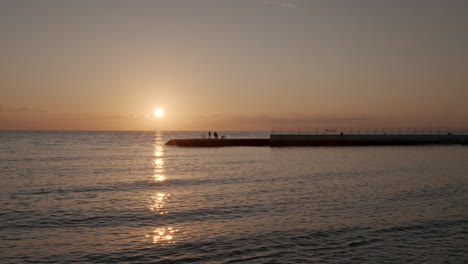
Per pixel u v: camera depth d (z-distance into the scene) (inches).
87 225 729.6
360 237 655.1
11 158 2175.2
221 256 568.1
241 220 764.0
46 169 1624.0
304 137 3422.7
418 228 708.7
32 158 2182.6
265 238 649.0
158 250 592.4
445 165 1772.9
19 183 1235.9
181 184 1214.3
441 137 3644.2
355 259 558.3
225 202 933.8
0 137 6250.0
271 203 920.9
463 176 1401.3
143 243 624.7
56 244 619.2
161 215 806.5
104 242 629.6
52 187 1159.6
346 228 706.8
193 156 2309.3
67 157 2257.6
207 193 1054.4
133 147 3376.0
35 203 923.4
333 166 1727.4
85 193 1058.7
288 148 3090.6
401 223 741.3
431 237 658.2
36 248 600.7
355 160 2016.5
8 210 847.7
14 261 547.2
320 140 3425.2
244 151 2753.4
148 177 1378.0
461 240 644.1
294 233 676.1
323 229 700.0
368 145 3462.1
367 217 788.0
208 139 3353.8
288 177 1369.3
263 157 2213.3
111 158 2192.4
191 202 934.4
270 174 1453.0
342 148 3075.8
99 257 564.4
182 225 729.6
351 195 1024.2
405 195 1025.5
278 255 572.4
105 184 1218.0
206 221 758.5
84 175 1433.3
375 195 1024.9
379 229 700.7
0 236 658.2
